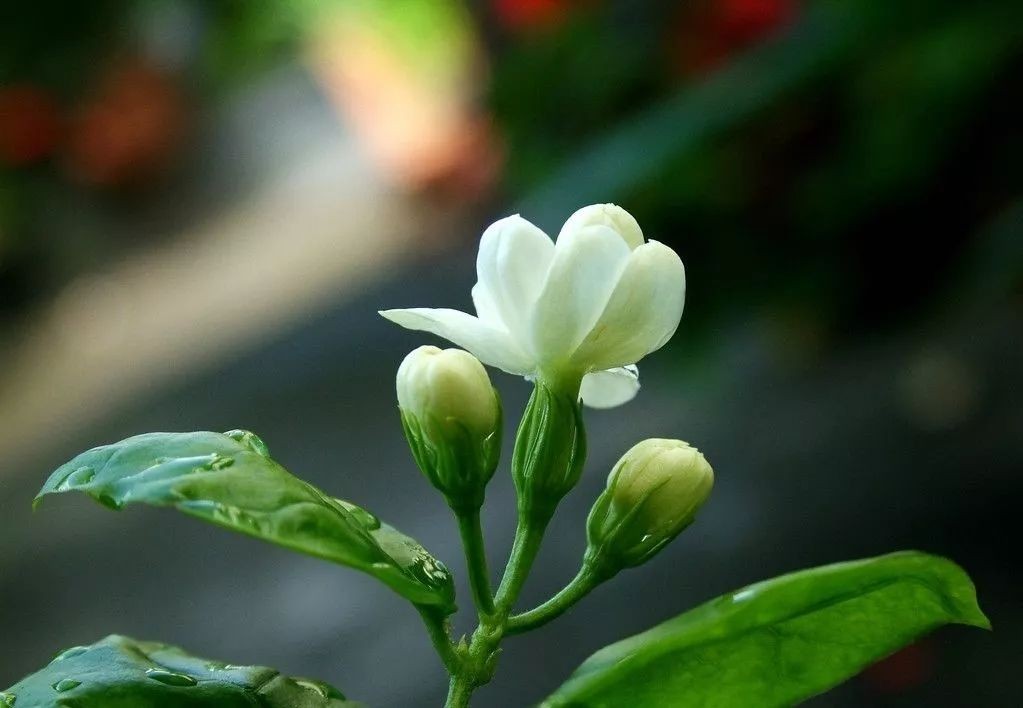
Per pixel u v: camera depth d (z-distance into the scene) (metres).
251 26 1.50
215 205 1.56
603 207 0.31
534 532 0.31
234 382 1.03
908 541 0.57
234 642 0.67
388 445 0.84
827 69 0.49
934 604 0.30
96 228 1.48
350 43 1.44
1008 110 0.50
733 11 0.57
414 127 1.40
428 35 1.40
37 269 1.41
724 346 0.62
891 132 0.52
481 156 1.33
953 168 0.53
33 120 1.41
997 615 0.53
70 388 1.16
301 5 1.47
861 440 0.66
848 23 0.48
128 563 0.80
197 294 1.32
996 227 0.50
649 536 0.30
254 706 0.30
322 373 1.00
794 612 0.30
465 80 1.37
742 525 0.62
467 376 0.30
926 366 0.69
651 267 0.30
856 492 0.62
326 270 1.28
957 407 0.66
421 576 0.30
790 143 0.54
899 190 0.53
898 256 0.56
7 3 1.30
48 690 0.30
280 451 0.86
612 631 0.58
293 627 0.67
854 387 0.71
